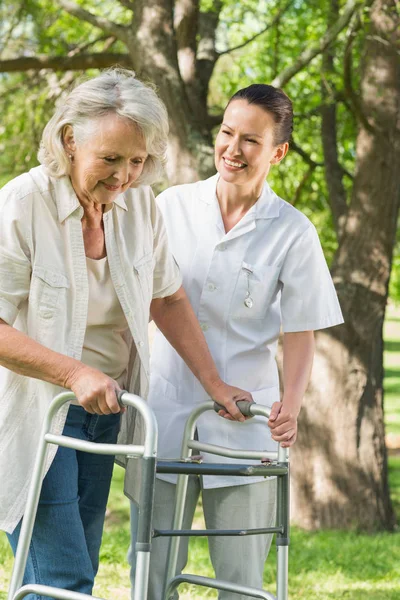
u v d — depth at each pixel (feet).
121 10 34.06
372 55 26.71
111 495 32.65
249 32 34.27
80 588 10.02
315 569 22.43
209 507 12.18
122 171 9.62
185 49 26.35
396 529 28.19
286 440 10.89
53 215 10.09
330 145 29.91
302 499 28.09
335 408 27.91
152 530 9.68
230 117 11.62
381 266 27.63
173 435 12.33
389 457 42.60
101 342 10.73
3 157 33.91
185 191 12.71
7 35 32.60
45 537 10.03
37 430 10.08
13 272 9.89
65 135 9.82
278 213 12.35
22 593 9.37
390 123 26.84
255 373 12.34
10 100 34.04
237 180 11.73
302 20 31.35
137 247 10.75
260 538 12.20
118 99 9.48
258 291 12.18
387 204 27.35
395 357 98.07
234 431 12.23
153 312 11.87
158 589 12.09
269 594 10.27
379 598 19.60
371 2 23.89
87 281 10.21
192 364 11.73
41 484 9.69
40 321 10.00
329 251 35.17
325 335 28.04
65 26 33.47
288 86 32.78
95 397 9.25
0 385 10.27
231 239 12.19
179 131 25.14
